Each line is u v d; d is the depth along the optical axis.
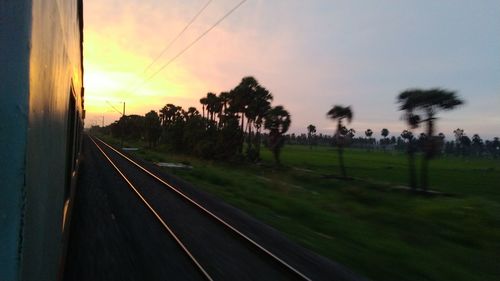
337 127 48.91
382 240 15.23
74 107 7.44
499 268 13.03
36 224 1.69
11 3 1.33
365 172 61.94
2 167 1.31
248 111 62.97
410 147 39.59
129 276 8.45
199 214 15.91
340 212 22.27
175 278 8.56
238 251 11.09
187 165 45.16
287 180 42.56
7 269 1.30
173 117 93.88
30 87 1.38
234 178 32.50
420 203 25.09
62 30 2.95
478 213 20.23
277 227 15.61
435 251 14.81
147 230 12.65
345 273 10.08
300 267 10.05
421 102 36.56
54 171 2.82
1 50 1.32
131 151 68.69
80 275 8.24
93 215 14.04
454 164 115.75
